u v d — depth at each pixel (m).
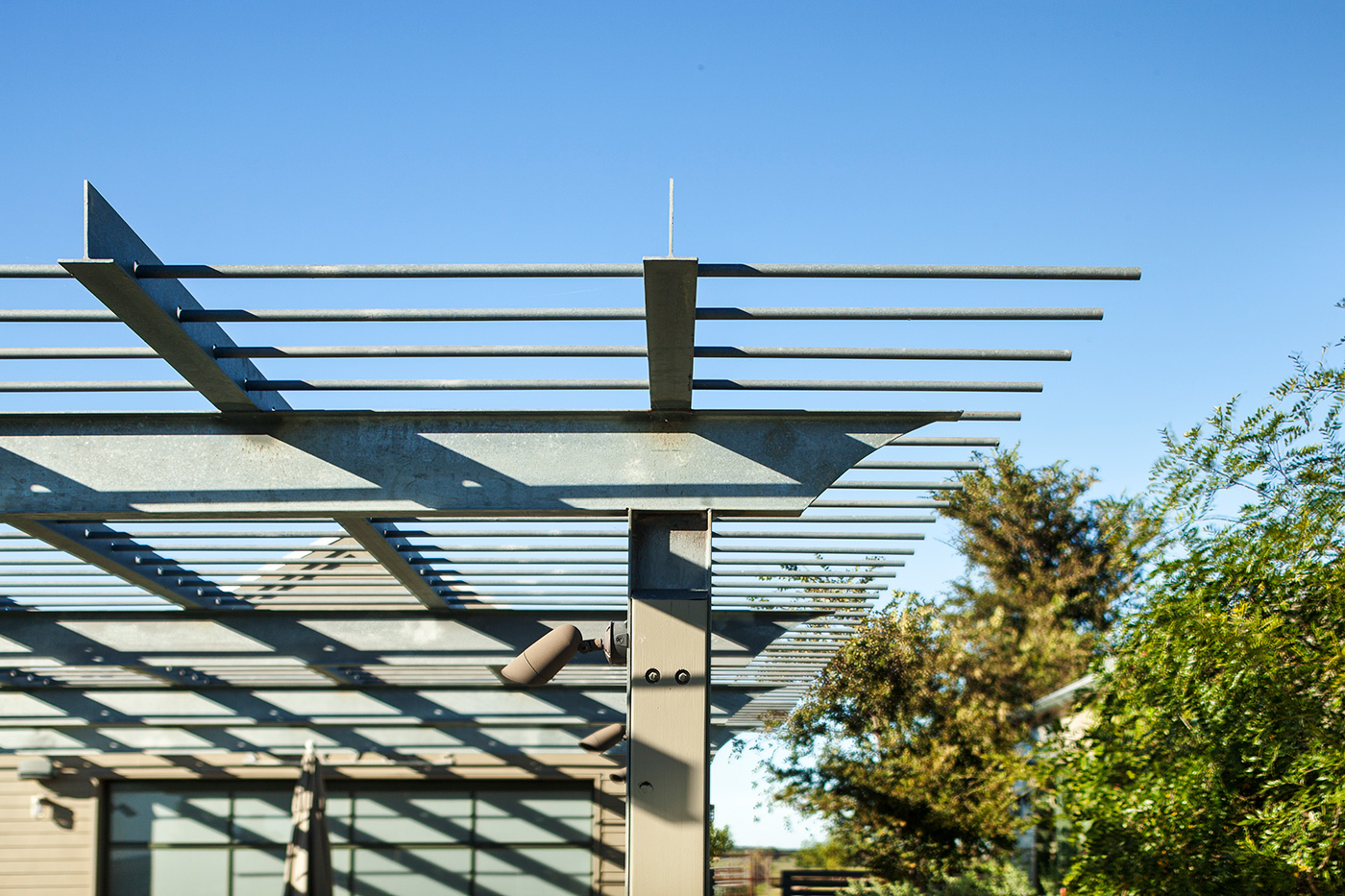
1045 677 13.88
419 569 6.10
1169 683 5.57
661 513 4.19
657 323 3.41
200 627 7.21
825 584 6.81
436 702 9.34
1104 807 5.89
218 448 4.26
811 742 12.95
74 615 7.21
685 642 3.92
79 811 12.51
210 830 12.78
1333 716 4.96
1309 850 4.70
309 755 11.00
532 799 13.08
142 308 3.24
